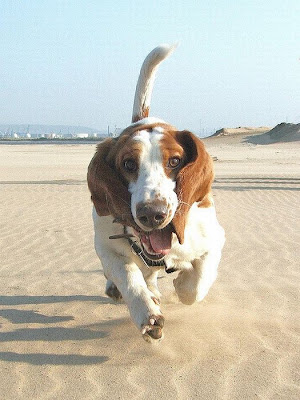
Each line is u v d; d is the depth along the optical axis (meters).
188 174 1.09
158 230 1.09
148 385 1.03
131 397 0.99
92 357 1.16
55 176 5.36
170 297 1.54
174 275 1.77
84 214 2.97
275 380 1.03
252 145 15.52
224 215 2.92
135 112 1.60
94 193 1.16
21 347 1.22
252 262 1.92
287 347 1.18
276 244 2.20
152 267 1.31
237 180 4.75
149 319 1.09
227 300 1.51
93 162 1.13
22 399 0.99
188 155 1.13
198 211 1.24
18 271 1.85
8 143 19.17
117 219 1.12
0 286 1.69
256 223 2.68
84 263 1.94
